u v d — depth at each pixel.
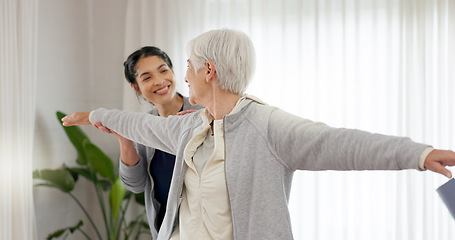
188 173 1.32
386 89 2.98
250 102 1.28
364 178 3.06
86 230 3.56
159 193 2.03
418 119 2.94
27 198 2.84
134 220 3.51
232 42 1.26
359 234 3.04
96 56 3.60
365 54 3.04
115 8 3.56
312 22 3.10
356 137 1.06
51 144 3.25
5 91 2.68
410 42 2.92
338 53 3.07
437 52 2.91
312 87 3.11
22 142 2.80
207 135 1.33
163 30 3.35
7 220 2.71
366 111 3.04
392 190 3.01
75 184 3.46
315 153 1.13
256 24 3.20
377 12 2.98
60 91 3.34
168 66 2.16
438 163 0.95
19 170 2.77
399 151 0.99
